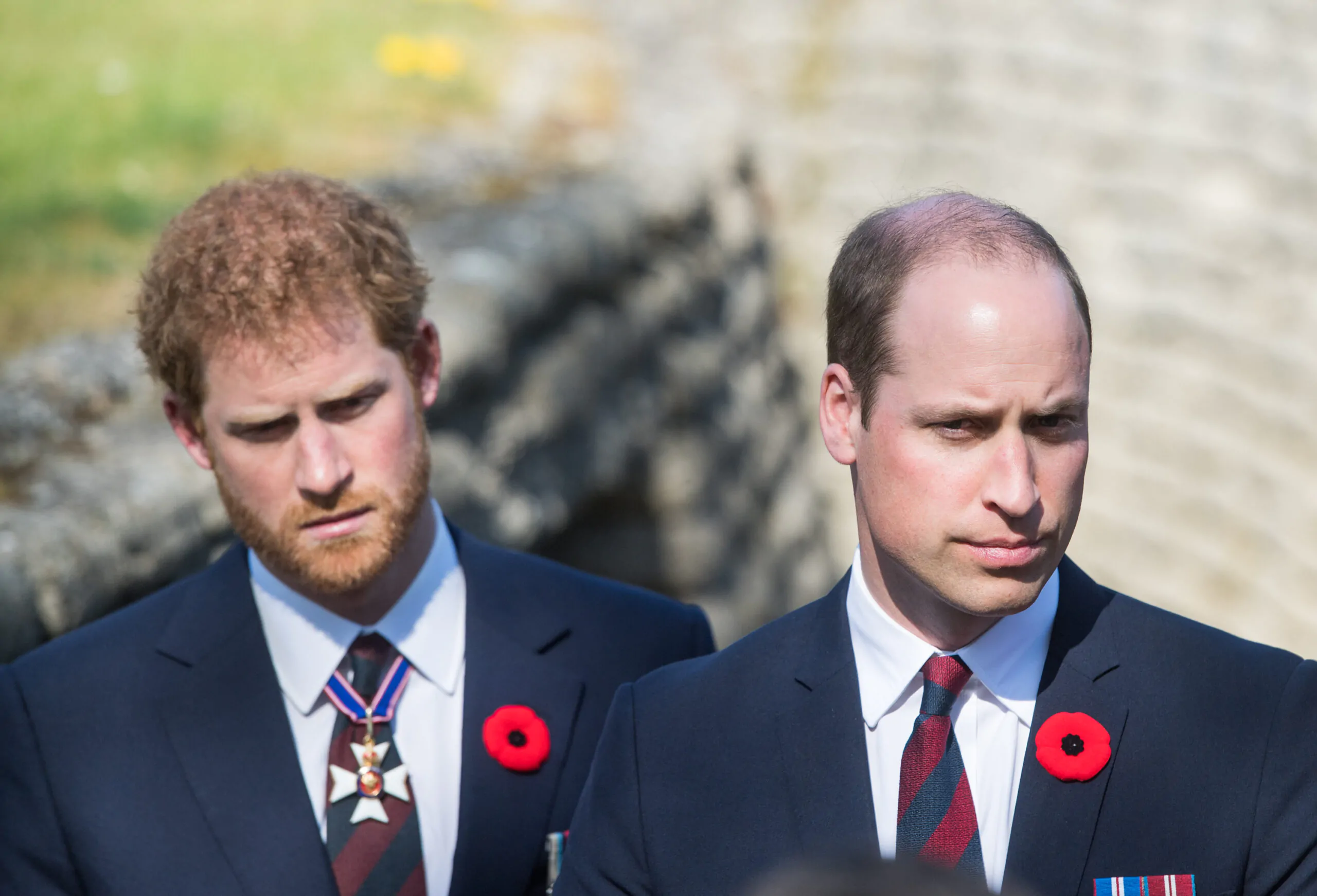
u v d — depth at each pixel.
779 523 32.91
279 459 7.33
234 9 33.72
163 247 7.59
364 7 35.34
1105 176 35.75
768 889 3.01
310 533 7.37
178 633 8.11
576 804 8.16
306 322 7.15
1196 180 35.19
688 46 37.66
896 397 5.96
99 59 27.98
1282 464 35.16
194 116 24.94
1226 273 35.12
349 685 7.93
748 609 30.14
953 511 5.84
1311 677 6.43
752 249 34.22
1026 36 35.88
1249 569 35.75
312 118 26.67
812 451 36.56
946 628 6.38
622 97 33.69
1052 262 5.96
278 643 8.00
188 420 7.85
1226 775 6.27
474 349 18.23
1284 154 34.53
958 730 6.48
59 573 10.94
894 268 6.06
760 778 6.61
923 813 6.23
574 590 8.75
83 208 20.25
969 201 6.20
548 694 8.26
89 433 13.89
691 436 28.41
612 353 24.64
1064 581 6.79
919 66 36.38
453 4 37.06
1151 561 36.47
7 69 26.56
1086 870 6.20
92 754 7.75
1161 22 35.28
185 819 7.62
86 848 7.57
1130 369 36.03
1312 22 34.41
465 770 8.00
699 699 6.91
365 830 7.68
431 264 19.81
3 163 21.53
